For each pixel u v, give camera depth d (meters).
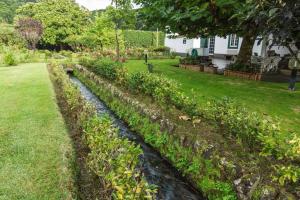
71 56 28.05
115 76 11.14
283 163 3.86
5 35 35.59
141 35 40.62
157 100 7.57
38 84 12.03
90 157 3.78
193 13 8.70
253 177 3.90
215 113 5.43
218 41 21.97
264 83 11.30
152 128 6.81
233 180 4.16
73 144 5.09
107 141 3.66
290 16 3.17
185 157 5.31
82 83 15.27
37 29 30.94
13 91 10.53
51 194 3.65
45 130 6.02
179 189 4.85
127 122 8.12
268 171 3.86
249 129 4.42
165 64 19.66
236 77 13.01
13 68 18.69
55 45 41.53
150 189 2.92
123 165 2.99
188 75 13.58
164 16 10.72
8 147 5.13
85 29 38.97
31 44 33.06
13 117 7.04
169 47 34.06
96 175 3.54
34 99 9.05
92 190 3.40
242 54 13.59
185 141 5.50
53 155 4.80
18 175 4.13
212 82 11.45
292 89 9.86
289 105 7.75
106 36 28.95
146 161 5.86
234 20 9.17
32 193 3.68
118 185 2.72
